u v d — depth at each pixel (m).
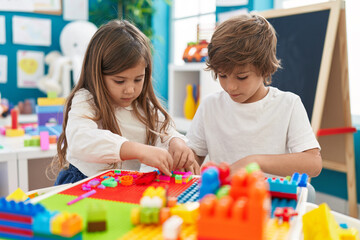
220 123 1.15
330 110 1.76
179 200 0.61
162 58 3.23
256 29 0.95
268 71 0.98
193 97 2.42
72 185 0.71
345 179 1.89
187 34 3.10
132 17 3.03
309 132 1.05
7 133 1.70
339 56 1.68
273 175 1.03
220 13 2.53
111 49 0.93
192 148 1.18
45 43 3.02
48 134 1.52
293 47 1.77
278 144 1.08
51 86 2.72
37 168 1.61
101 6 3.16
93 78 0.97
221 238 0.39
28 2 2.93
